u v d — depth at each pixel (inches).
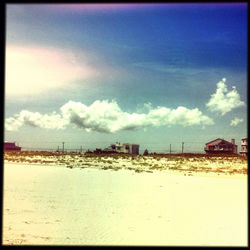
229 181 943.7
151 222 422.9
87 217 445.1
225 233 375.2
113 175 1114.7
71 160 1961.1
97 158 2174.0
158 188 765.3
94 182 880.9
